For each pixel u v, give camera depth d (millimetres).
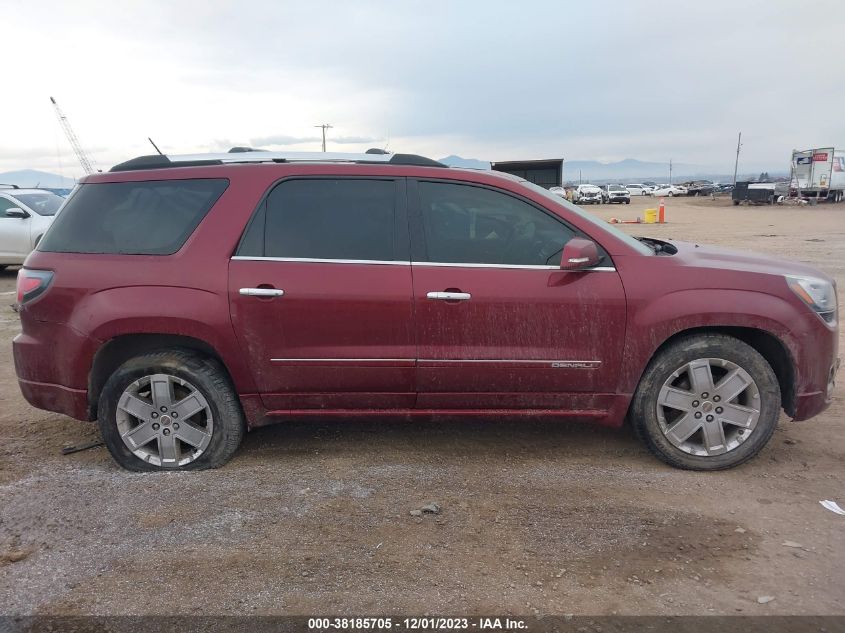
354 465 3994
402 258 3783
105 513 3371
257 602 2670
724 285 3752
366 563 2934
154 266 3777
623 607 2625
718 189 71562
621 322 3742
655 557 2969
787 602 2645
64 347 3830
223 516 3340
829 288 3934
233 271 3748
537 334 3754
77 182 4129
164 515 3350
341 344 3768
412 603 2658
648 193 75125
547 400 3871
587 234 3828
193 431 3877
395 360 3768
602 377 3812
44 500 3506
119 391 3818
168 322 3730
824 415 4793
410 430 4602
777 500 3510
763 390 3779
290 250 3795
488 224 3852
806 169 42156
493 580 2809
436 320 3732
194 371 3791
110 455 4223
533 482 3746
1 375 6117
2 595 2729
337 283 3723
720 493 3596
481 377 3805
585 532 3186
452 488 3670
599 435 4496
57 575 2863
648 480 3766
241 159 4070
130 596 2717
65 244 3914
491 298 3719
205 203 3875
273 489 3646
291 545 3080
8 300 9961
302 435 4512
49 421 4879
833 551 3006
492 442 4375
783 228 23516
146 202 3920
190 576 2844
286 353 3773
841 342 6969
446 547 3062
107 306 3750
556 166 33031
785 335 3754
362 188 3879
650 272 3766
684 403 3828
